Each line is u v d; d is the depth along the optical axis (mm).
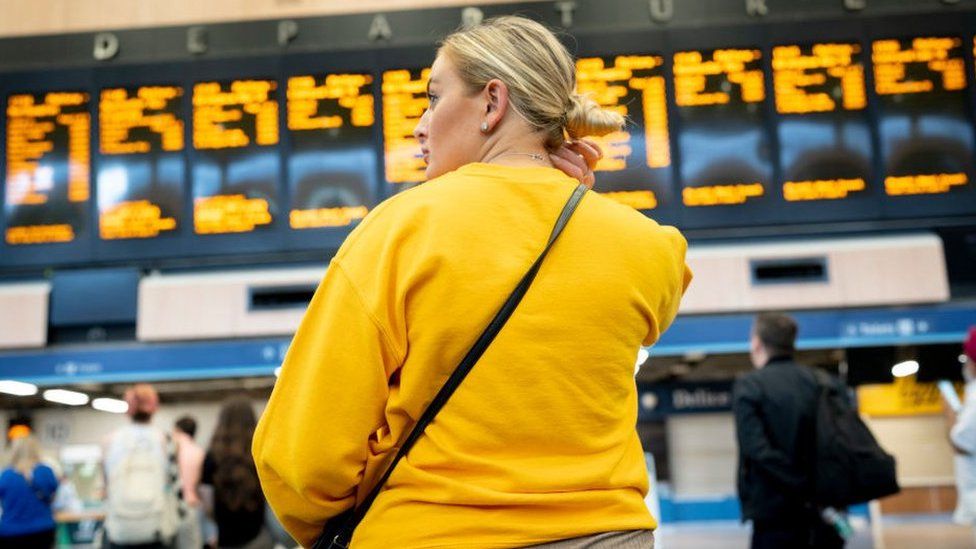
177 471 4922
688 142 7016
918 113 6996
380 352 1145
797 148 6988
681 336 7273
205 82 7312
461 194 1195
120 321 7520
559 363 1147
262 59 7297
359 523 1172
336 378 1134
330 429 1123
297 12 7438
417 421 1156
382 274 1156
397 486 1142
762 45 7102
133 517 4703
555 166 1363
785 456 3277
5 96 7379
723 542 12750
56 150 7324
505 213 1194
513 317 1147
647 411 17328
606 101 7051
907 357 7848
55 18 7500
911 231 7375
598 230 1225
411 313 1148
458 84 1343
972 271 7305
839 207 6918
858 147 6977
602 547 1119
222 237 7141
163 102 7324
